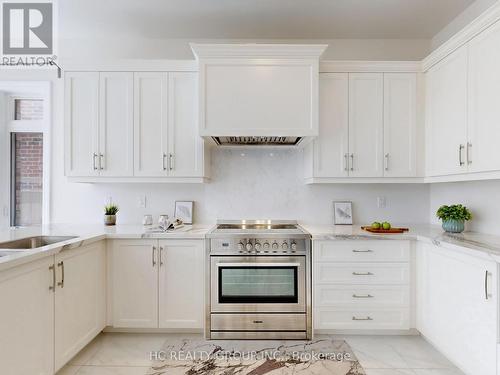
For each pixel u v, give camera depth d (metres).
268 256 2.55
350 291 2.56
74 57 3.24
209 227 2.95
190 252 2.59
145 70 2.85
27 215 3.34
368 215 3.24
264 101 2.67
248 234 2.54
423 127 2.84
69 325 2.07
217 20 2.89
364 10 2.73
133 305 2.59
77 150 2.85
